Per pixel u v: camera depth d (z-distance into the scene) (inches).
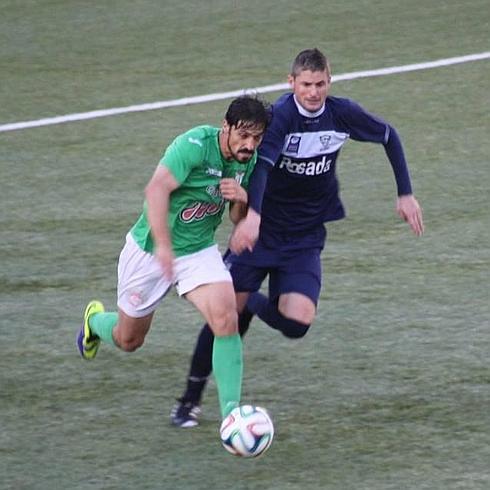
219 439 888.3
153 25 2306.8
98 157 1633.9
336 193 957.8
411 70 1982.0
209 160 836.0
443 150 1616.6
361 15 2313.0
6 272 1246.3
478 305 1139.9
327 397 955.3
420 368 1005.8
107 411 938.7
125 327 901.8
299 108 901.2
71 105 1873.8
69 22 2346.2
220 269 858.1
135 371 1013.2
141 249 866.1
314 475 827.4
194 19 2336.4
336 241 1312.7
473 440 874.1
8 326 1113.4
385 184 1496.1
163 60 2091.5
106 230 1363.2
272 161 882.8
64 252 1298.0
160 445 879.1
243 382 987.3
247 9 2385.6
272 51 2118.6
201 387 907.4
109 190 1501.0
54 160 1626.5
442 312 1124.5
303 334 937.5
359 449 865.5
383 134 935.7
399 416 917.8
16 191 1505.9
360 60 2050.9
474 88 1882.4
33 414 935.0
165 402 952.9
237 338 848.9
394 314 1122.7
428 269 1231.5
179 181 828.0
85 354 984.3
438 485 808.3
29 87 1971.0
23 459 860.0
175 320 1125.7
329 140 918.4
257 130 820.0
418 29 2213.3
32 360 1037.8
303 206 941.8
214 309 842.2
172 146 836.0
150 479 826.8
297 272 941.2
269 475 828.6
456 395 951.6
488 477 817.5
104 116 1812.3
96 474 835.4
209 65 2052.2
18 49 2190.0
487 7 2335.1
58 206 1446.9
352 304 1148.5
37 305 1163.3
